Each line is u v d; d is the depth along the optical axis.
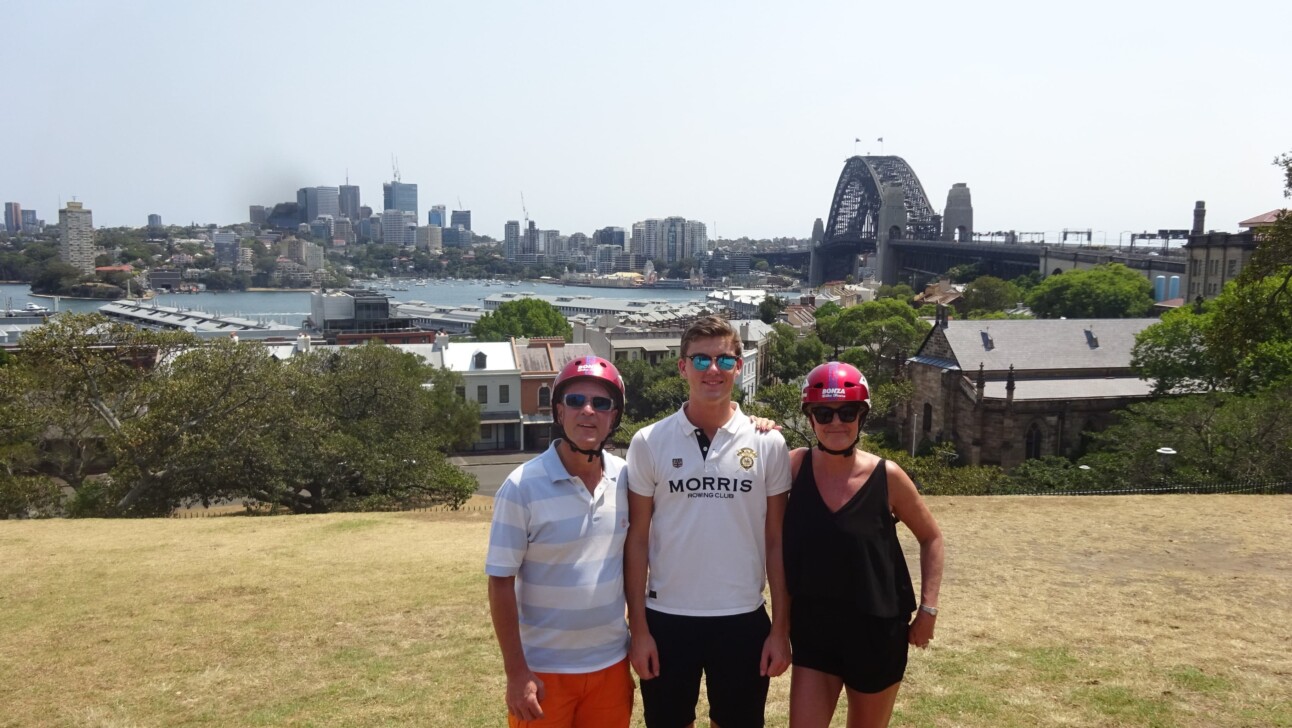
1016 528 21.42
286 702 11.37
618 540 6.73
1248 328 38.66
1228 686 10.70
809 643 6.87
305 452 41.56
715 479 6.69
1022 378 68.38
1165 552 18.78
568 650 6.59
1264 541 19.59
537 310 150.88
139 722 10.88
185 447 36.97
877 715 7.02
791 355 131.88
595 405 6.47
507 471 78.56
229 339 42.47
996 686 10.85
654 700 6.88
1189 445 39.00
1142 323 72.94
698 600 6.71
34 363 38.09
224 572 19.28
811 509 6.84
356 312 153.50
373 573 19.03
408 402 52.88
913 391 74.50
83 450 39.94
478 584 17.73
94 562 20.62
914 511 7.09
